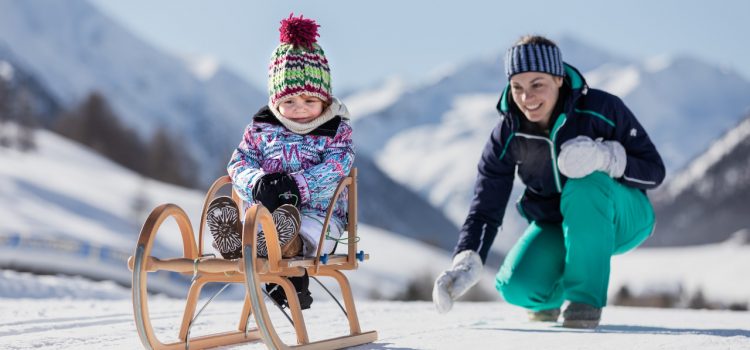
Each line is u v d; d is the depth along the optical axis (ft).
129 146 497.87
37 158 261.44
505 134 15.12
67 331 13.73
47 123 590.96
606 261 14.12
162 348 10.50
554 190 15.31
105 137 499.51
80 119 502.38
